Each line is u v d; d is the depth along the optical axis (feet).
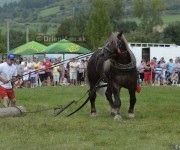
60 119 42.11
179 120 41.98
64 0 538.47
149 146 30.19
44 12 513.04
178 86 97.35
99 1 225.15
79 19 279.28
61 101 63.77
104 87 46.09
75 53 114.73
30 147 30.17
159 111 49.93
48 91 82.33
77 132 35.73
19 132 35.68
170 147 29.86
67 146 30.27
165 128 36.94
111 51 41.42
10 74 47.67
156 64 103.91
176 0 440.04
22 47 119.34
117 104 42.27
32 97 69.92
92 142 31.73
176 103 59.00
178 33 239.30
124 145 30.81
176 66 104.06
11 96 48.11
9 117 43.39
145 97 68.33
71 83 103.35
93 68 46.16
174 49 123.44
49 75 100.68
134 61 42.16
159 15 270.87
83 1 504.84
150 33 252.83
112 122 40.91
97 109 52.29
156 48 122.42
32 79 98.73
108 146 30.53
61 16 469.16
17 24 460.55
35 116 44.96
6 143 31.53
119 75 42.04
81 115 46.96
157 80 104.06
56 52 112.47
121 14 300.61
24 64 97.81
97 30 222.48
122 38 41.88
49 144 31.14
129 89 43.32
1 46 217.97
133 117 44.62
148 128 37.04
